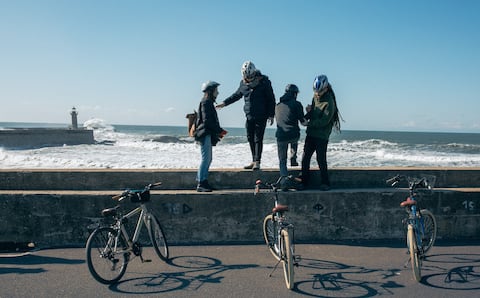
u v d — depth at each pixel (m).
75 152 22.61
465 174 5.89
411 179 4.32
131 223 5.11
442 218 5.29
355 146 35.16
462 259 4.46
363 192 5.24
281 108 5.43
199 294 3.53
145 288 3.68
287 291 3.60
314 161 18.88
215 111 5.34
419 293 3.54
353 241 5.22
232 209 5.19
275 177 5.71
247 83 5.75
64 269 4.17
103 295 3.52
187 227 5.18
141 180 5.72
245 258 4.54
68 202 5.06
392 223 5.28
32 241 5.07
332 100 5.28
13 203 5.03
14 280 3.85
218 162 15.93
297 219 5.25
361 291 3.59
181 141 38.09
